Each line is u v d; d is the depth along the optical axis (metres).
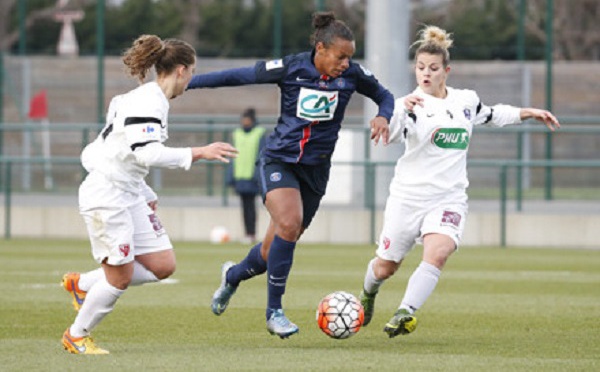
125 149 24.11
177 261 55.25
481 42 134.50
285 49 135.62
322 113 27.05
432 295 39.97
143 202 25.22
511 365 23.66
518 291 41.59
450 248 27.08
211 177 78.06
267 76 27.05
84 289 26.81
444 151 27.70
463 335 29.09
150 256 25.14
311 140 27.25
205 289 41.38
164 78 24.69
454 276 48.19
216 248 64.81
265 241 27.98
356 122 98.75
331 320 26.72
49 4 143.12
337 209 70.69
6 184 74.00
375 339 28.30
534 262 56.31
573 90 110.44
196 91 112.56
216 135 86.12
